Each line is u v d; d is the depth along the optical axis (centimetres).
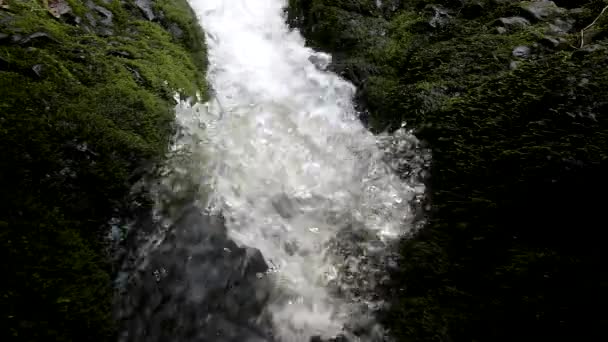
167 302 309
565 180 301
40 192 288
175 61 445
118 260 308
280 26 592
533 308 272
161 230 334
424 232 351
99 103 345
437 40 504
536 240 298
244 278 331
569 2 494
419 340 299
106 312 284
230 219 361
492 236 316
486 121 374
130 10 464
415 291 325
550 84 361
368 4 572
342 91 497
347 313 329
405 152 405
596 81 342
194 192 362
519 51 426
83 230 298
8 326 239
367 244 359
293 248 359
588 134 313
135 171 337
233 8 586
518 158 333
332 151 433
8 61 317
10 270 254
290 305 328
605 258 266
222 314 314
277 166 405
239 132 419
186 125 397
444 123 396
